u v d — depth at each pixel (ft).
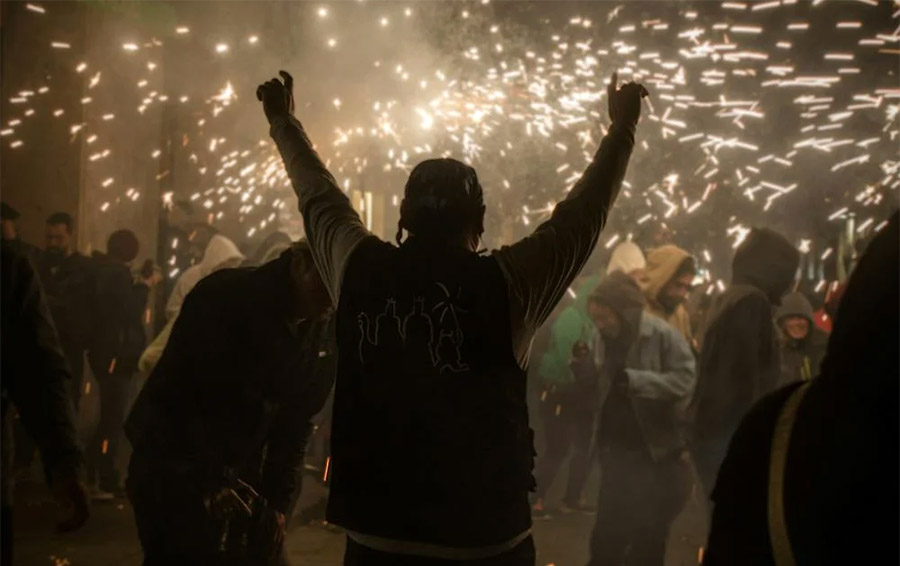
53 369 11.22
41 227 42.73
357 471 9.36
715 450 19.35
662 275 23.48
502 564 9.16
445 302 9.31
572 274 9.70
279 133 11.28
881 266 4.91
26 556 23.20
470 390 9.21
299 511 27.53
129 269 31.32
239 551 12.96
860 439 4.85
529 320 9.43
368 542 9.25
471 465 9.12
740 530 5.27
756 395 19.39
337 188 10.64
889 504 4.80
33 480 31.32
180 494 12.77
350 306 9.69
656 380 19.52
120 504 29.01
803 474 5.06
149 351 24.16
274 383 13.11
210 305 12.85
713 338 19.48
